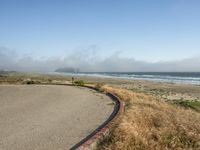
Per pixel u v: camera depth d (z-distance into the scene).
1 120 10.63
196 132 8.76
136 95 20.19
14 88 31.17
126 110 11.96
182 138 7.95
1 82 50.25
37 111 12.83
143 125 8.80
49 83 44.34
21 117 11.23
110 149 6.44
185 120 10.49
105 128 8.45
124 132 7.34
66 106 14.54
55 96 20.30
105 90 24.44
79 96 20.27
